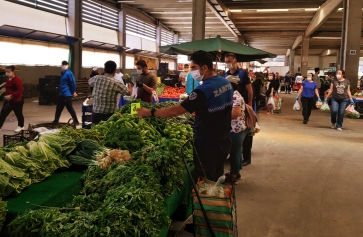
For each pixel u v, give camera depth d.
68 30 21.84
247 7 27.88
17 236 2.44
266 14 30.88
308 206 5.04
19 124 9.48
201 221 3.23
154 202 2.74
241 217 4.61
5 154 3.16
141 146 4.23
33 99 18.47
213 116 3.69
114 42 28.06
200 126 3.74
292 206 5.03
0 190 2.80
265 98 17.83
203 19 19.45
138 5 29.72
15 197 2.89
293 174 6.55
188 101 3.60
